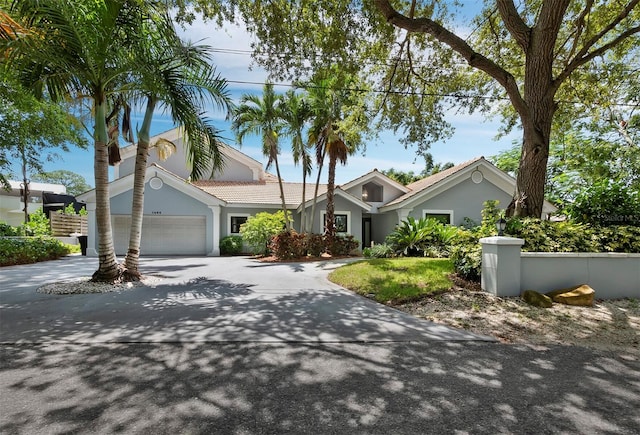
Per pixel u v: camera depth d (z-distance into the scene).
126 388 3.29
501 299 6.68
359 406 3.02
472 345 4.63
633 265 7.32
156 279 9.79
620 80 12.26
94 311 6.19
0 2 7.18
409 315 6.05
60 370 3.69
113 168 20.64
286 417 2.83
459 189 18.31
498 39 11.79
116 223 17.83
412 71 12.20
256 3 8.45
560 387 3.43
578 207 8.92
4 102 14.15
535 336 5.04
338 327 5.33
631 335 5.11
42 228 18.23
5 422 2.71
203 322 5.53
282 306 6.63
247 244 17.88
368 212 20.78
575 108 13.09
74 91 8.38
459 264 8.31
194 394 3.19
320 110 15.73
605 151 15.86
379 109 12.82
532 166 8.84
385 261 11.05
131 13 7.69
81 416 2.80
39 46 6.86
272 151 16.73
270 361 4.00
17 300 7.06
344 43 9.02
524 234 7.58
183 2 8.26
